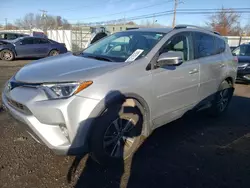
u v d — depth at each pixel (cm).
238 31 3875
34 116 232
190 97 354
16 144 310
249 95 660
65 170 262
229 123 430
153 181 252
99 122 242
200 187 246
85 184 242
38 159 279
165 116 318
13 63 1141
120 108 258
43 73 256
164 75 298
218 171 276
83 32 2475
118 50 326
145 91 276
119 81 251
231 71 453
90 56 324
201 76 365
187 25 373
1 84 628
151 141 341
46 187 235
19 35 1481
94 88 235
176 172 270
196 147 331
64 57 329
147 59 285
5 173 251
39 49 1319
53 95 230
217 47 428
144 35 338
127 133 281
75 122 228
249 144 348
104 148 255
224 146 338
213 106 437
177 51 320
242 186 251
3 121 377
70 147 233
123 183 246
